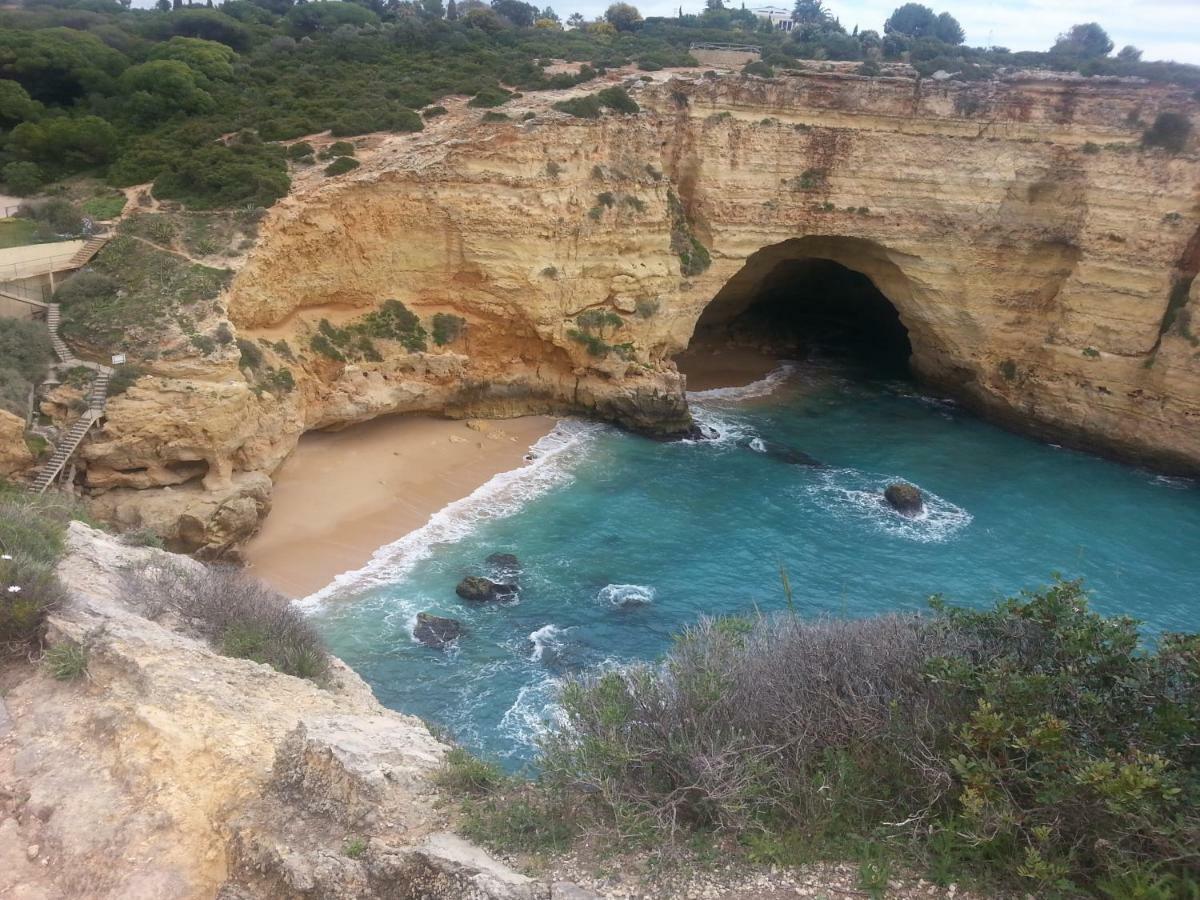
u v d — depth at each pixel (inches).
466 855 339.9
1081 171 1627.7
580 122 1551.4
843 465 1577.3
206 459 1122.0
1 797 387.9
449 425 1581.0
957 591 1164.5
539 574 1157.1
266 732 437.4
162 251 1268.5
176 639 552.4
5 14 2385.6
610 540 1258.0
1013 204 1697.8
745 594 1136.2
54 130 1568.7
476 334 1587.1
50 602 523.5
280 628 683.4
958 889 325.4
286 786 386.0
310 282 1402.6
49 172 1562.5
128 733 417.4
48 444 1023.0
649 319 1678.2
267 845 349.4
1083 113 1606.8
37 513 738.8
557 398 1678.2
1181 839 304.0
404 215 1443.2
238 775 396.2
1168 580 1222.3
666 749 391.2
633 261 1653.5
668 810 371.9
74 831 362.6
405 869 328.8
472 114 1632.6
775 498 1425.9
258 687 503.5
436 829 364.2
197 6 2886.3
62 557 660.1
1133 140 1567.4
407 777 396.8
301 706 494.0
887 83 1668.3
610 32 3203.7
